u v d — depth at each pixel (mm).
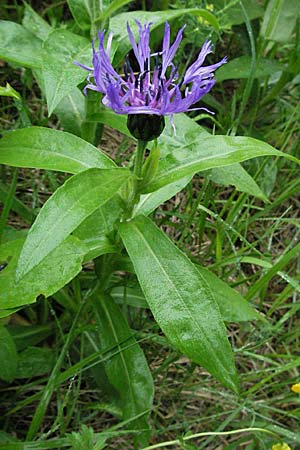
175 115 381
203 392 404
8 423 365
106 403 382
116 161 458
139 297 401
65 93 309
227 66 509
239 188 376
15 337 385
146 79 281
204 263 454
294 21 518
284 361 427
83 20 357
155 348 404
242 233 484
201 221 429
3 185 394
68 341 334
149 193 325
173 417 387
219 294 353
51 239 259
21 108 424
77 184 272
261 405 372
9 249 316
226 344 287
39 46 367
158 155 299
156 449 380
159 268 296
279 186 501
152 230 306
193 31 477
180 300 291
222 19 504
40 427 371
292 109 538
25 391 378
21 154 312
